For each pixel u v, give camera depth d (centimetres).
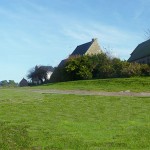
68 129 1730
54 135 1612
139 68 5138
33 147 1451
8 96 3048
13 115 2103
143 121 1934
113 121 1939
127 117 2055
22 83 9075
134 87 4000
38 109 2309
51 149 1411
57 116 2086
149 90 3712
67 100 2727
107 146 1428
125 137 1556
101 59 5744
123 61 5512
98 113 2189
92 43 8044
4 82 9831
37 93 3394
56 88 4306
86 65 5741
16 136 1595
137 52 7556
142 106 2445
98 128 1752
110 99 2789
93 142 1480
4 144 1470
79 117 2059
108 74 5466
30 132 1670
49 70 8481
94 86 4294
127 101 2670
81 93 3506
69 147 1424
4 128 1738
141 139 1512
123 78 4728
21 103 2558
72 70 5781
